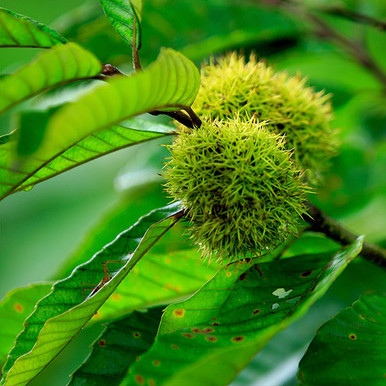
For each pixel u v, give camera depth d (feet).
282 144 2.99
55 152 2.89
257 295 2.96
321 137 3.09
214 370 2.81
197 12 3.41
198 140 2.97
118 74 2.91
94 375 3.02
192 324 2.94
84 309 2.92
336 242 3.03
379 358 2.92
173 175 2.97
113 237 3.42
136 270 3.10
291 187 2.97
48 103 3.24
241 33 3.42
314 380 2.91
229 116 3.04
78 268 3.01
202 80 3.07
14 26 2.91
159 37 3.43
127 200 3.40
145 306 3.13
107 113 2.79
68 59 2.81
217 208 2.96
